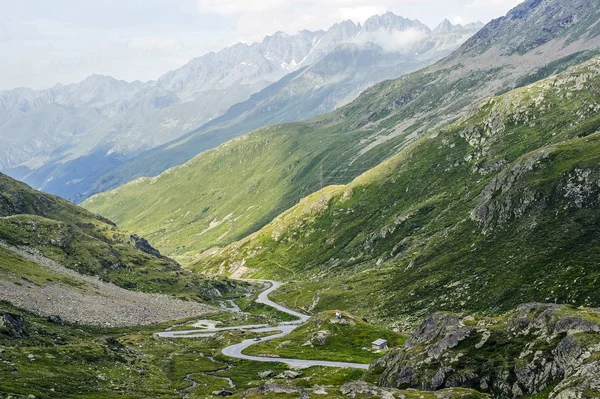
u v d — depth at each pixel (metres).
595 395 73.62
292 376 149.00
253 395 106.38
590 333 90.81
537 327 103.12
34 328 150.75
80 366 128.12
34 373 109.88
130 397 111.94
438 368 106.19
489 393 95.38
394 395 96.38
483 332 111.12
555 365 89.88
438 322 125.62
